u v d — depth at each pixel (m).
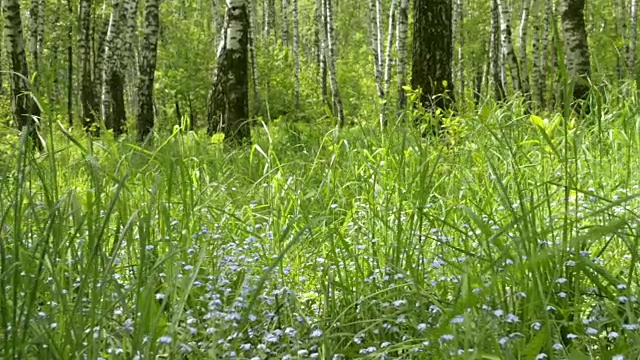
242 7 12.90
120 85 27.20
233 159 7.83
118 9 27.08
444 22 12.22
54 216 3.09
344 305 3.62
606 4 36.94
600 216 4.60
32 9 32.03
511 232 4.21
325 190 5.82
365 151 6.16
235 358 2.77
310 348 3.08
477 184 5.40
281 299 3.58
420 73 12.27
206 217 4.98
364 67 47.47
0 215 3.61
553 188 5.43
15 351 2.73
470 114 7.97
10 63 15.27
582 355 2.61
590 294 3.31
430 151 6.36
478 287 3.27
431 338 2.76
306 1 61.97
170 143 5.89
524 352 2.69
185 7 51.28
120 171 5.83
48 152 3.77
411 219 3.93
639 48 34.50
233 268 3.73
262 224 5.23
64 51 44.34
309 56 60.56
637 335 2.73
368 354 2.96
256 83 30.89
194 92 40.53
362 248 4.20
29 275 3.23
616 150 6.49
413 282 3.11
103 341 2.95
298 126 9.38
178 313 2.78
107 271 2.94
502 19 22.09
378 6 28.84
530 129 7.20
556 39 3.34
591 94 7.06
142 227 3.13
